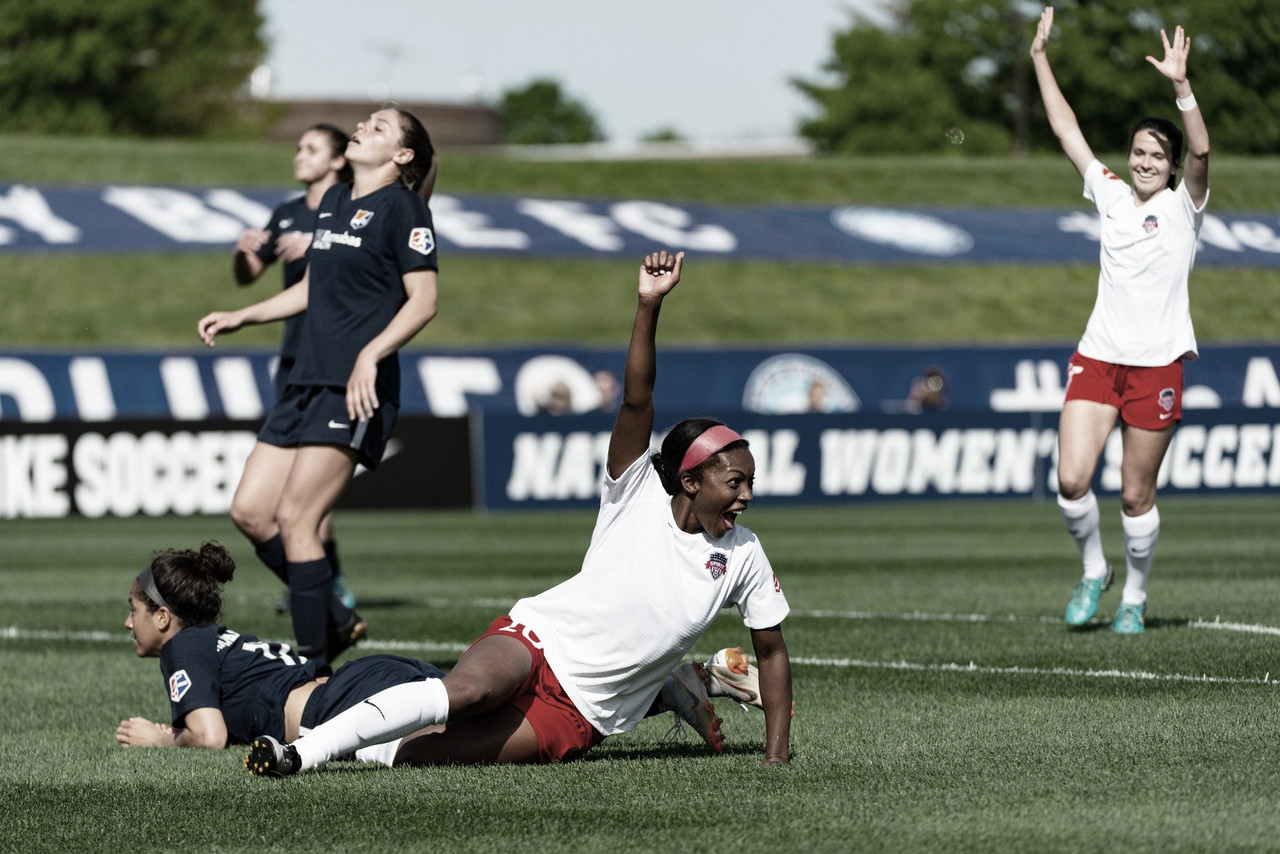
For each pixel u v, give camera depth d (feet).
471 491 234.17
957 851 38.11
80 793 47.98
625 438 48.67
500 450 236.02
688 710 52.95
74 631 97.55
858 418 245.24
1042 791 45.09
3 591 124.47
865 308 385.09
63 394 284.61
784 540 174.29
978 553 154.61
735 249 401.70
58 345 334.85
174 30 565.94
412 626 98.02
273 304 76.95
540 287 380.58
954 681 70.23
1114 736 54.29
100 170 409.08
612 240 399.24
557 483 238.68
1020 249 411.75
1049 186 451.12
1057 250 412.77
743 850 38.73
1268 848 37.78
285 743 53.67
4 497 210.18
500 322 364.79
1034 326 383.45
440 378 313.32
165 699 69.67
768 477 242.17
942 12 628.28
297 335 89.30
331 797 45.93
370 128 71.31
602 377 299.99
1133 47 452.35
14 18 529.45
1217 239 402.31
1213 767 48.03
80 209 381.60
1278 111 456.04
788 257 399.44
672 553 49.21
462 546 173.06
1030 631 89.56
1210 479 246.68
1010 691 66.69
